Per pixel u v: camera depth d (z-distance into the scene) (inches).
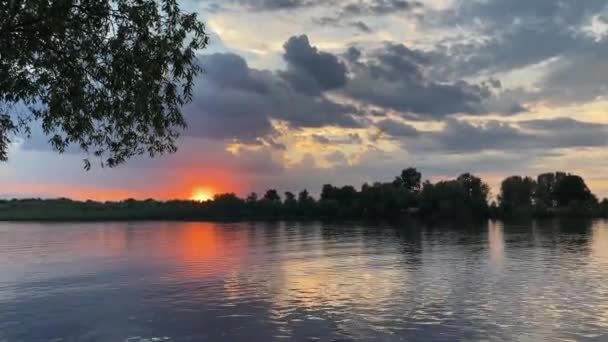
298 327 1245.1
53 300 1649.9
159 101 652.1
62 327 1295.5
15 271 2410.2
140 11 616.1
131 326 1291.8
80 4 605.9
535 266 2341.3
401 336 1156.5
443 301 1518.2
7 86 609.0
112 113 652.7
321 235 5049.2
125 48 623.5
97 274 2272.4
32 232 6314.0
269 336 1175.0
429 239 4276.6
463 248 3373.5
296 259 2790.4
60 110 639.1
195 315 1391.5
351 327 1235.9
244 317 1354.6
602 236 4522.6
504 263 2472.9
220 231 6250.0
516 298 1555.1
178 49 639.1
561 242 3833.7
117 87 629.9
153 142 705.6
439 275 2071.9
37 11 582.9
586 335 1151.6
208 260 2817.4
